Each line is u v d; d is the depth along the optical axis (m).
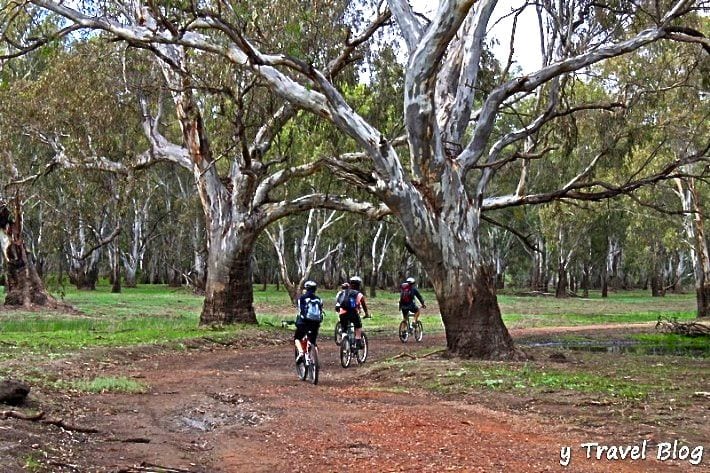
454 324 16.27
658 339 25.48
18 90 25.17
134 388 11.82
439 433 8.82
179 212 56.19
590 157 37.41
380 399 11.48
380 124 25.89
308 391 12.27
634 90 23.92
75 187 30.59
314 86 15.88
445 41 14.74
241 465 7.42
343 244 64.25
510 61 18.38
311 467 7.32
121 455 7.54
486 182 17.12
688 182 35.75
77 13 17.61
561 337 26.72
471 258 16.17
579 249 66.06
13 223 33.78
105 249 70.19
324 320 34.59
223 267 25.47
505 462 7.44
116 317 32.31
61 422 8.33
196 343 20.48
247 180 25.08
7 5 18.61
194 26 15.63
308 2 18.80
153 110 31.62
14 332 23.14
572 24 17.70
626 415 9.66
